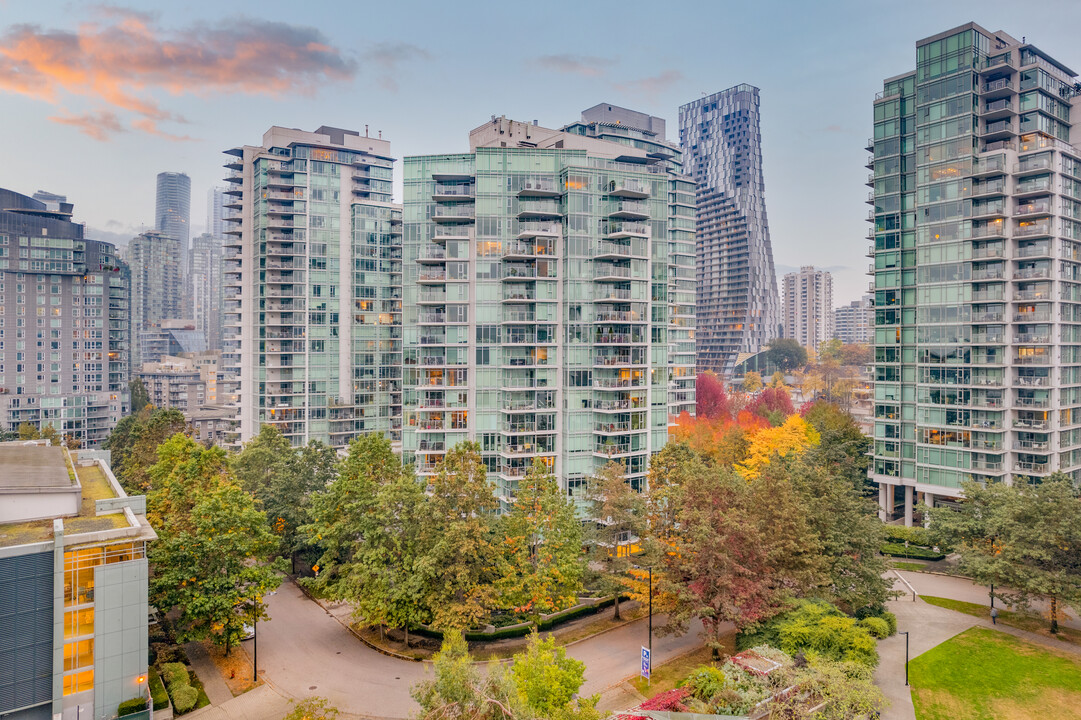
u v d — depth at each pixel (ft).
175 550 160.66
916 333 278.87
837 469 255.70
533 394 252.62
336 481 203.10
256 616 164.25
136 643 137.39
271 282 374.02
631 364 253.85
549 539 174.91
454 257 254.27
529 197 254.47
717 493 172.86
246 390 395.34
